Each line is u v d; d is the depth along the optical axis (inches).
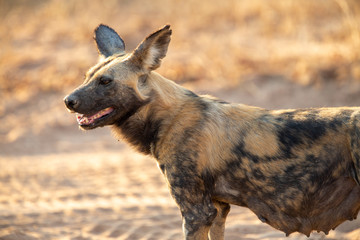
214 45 1782.7
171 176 559.2
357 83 1390.3
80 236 757.9
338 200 532.4
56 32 2154.3
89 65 1860.2
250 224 751.1
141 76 594.9
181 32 1941.4
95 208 888.9
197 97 593.6
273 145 539.8
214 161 553.6
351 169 517.3
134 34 2017.7
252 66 1599.4
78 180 1103.6
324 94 1402.6
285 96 1448.1
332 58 1501.0
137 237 740.7
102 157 1298.0
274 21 1894.7
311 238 690.2
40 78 1833.2
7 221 839.1
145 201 911.0
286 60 1583.4
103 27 688.4
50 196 999.6
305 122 540.4
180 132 563.8
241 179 550.3
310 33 1744.6
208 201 555.5
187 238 554.3
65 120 1577.3
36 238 749.9
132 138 603.2
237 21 1969.7
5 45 2090.3
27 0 2534.5
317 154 526.9
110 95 587.5
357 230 687.7
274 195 543.5
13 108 1700.3
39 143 1478.8
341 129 521.7
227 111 569.3
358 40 1509.6
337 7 1876.2
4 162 1339.8
